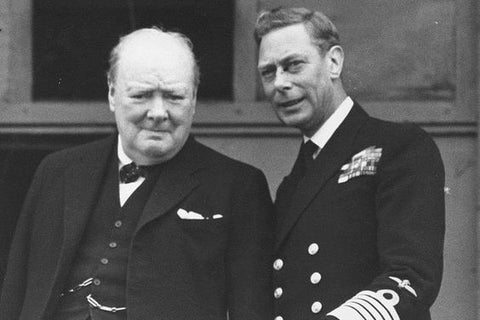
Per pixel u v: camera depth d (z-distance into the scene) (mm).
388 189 2928
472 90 4078
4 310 3127
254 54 4145
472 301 4051
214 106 4148
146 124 2947
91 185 3074
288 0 4129
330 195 3008
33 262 3098
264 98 4152
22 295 3141
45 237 3088
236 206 3082
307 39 3076
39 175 3184
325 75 3102
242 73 4148
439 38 4094
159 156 3018
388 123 3084
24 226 3160
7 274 3156
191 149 3125
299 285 2982
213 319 2982
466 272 4062
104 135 4199
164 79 2914
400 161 2949
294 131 4137
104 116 4191
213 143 4164
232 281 3037
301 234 3020
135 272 2951
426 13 4094
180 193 3035
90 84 4219
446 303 4062
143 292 2939
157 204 3008
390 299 2715
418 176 2912
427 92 4098
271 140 4152
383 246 2857
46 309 2990
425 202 2873
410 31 4102
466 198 4074
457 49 4086
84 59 4207
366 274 2916
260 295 3016
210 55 4172
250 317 2979
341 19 4125
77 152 3180
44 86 4199
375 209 2951
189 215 3023
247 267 3033
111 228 3023
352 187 2982
